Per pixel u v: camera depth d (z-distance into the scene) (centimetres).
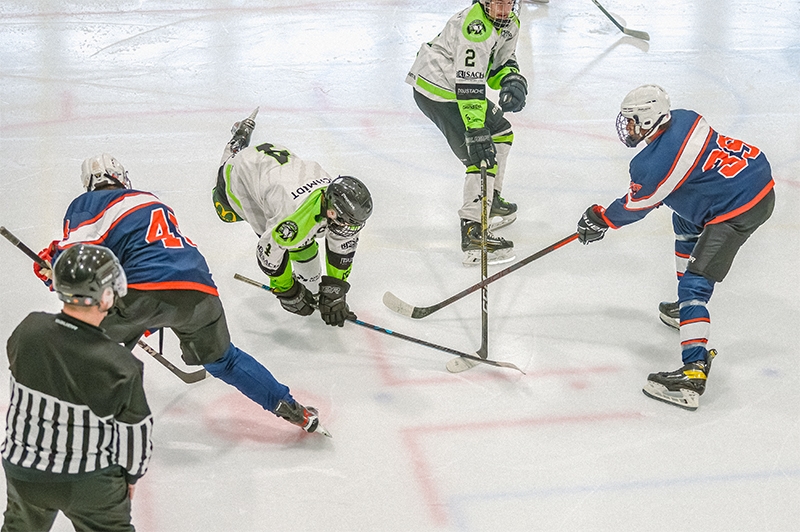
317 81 1941
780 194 1512
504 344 1109
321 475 887
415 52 2130
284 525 823
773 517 843
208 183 1495
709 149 973
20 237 1303
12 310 1130
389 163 1597
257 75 1958
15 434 641
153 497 851
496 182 1370
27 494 649
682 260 1120
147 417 650
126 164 1545
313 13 2377
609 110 1852
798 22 2425
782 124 1788
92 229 840
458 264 1295
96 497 655
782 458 921
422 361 1073
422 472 893
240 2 2439
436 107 1284
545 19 2408
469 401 1002
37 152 1574
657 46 2223
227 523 823
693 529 829
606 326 1152
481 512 844
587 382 1041
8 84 1856
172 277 820
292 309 1037
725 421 978
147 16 2298
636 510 850
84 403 626
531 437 947
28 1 2373
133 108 1770
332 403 993
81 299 619
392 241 1352
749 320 1166
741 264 1303
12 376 638
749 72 2066
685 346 1005
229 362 889
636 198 1005
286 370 1048
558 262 1303
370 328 1031
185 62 2012
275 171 1016
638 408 998
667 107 964
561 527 828
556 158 1641
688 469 905
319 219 952
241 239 1334
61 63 1978
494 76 1333
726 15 2473
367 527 823
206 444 927
